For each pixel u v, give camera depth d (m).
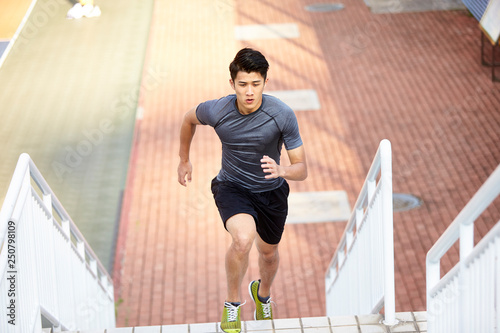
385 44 40.94
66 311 10.62
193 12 46.12
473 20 43.34
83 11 43.59
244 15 45.62
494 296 5.83
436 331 8.04
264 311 10.42
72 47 39.56
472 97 34.38
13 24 42.50
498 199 26.02
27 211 8.42
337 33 42.62
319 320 9.23
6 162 28.16
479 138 30.84
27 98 33.75
